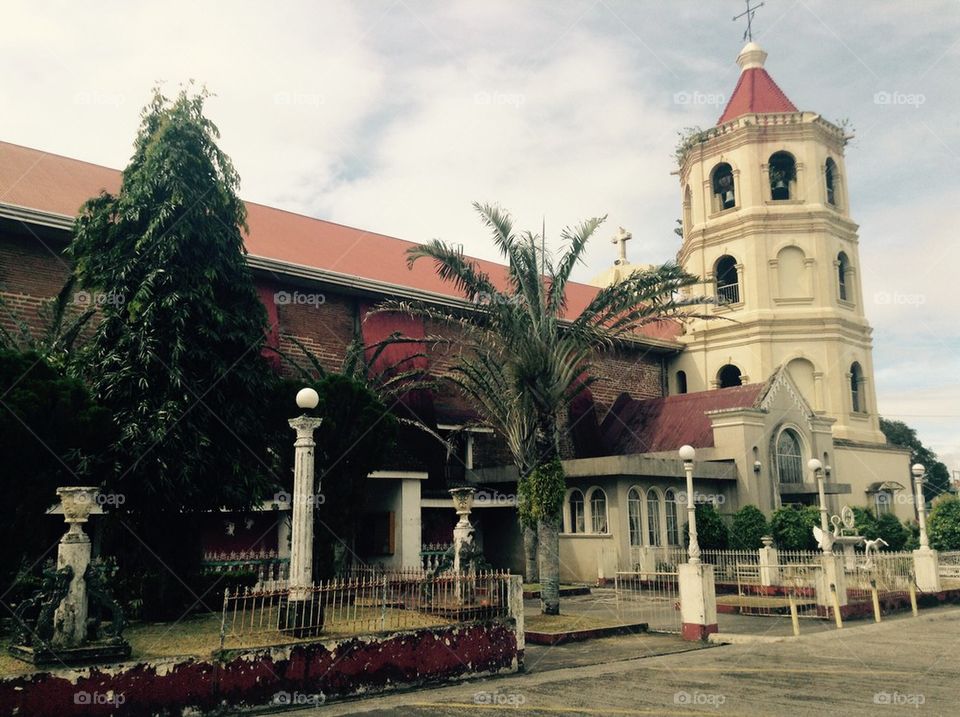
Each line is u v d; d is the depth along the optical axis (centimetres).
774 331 3722
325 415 1565
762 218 3781
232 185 1539
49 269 2147
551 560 1741
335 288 2739
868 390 3909
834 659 1290
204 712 920
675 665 1262
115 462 1298
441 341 2084
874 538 2962
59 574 911
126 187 1491
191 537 1444
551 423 1769
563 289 1809
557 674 1205
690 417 3297
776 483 3056
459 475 2925
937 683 1077
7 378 1182
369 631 1100
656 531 2770
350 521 1614
